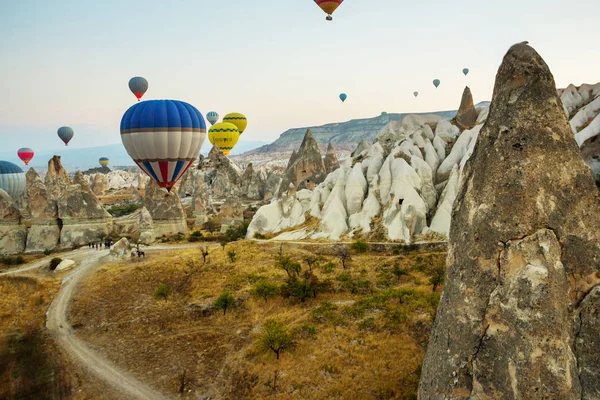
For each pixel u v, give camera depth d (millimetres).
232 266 40219
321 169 82312
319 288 32000
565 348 9164
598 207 10242
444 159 52188
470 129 54969
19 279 41562
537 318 9242
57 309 33344
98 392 21562
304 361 22016
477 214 10641
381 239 43750
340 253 42969
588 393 9141
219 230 72125
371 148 59406
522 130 10383
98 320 30844
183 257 44594
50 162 81875
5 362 24516
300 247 45500
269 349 23516
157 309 31484
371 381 19531
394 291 29734
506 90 10898
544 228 9938
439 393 10367
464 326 10281
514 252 9922
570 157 10320
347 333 24359
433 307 25750
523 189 10109
